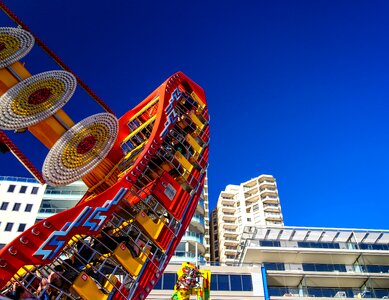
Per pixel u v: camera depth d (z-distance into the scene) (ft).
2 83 49.67
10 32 53.16
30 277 37.09
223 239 329.31
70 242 40.32
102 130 52.60
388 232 185.37
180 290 50.57
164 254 43.29
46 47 53.47
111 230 41.73
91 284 36.14
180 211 47.42
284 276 162.30
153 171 46.75
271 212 337.72
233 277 143.84
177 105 57.67
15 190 195.52
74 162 48.73
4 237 178.60
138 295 38.93
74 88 51.88
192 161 53.62
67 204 195.00
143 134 55.42
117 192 40.68
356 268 178.81
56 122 49.83
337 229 185.06
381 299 157.17
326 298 153.99
